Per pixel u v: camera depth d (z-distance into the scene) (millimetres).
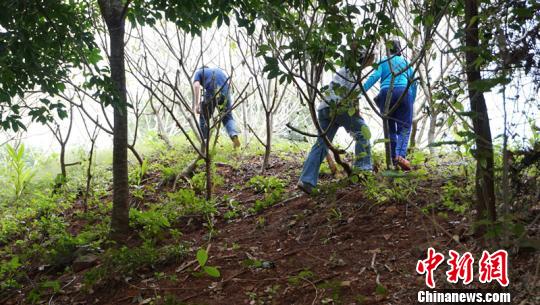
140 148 8438
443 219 3859
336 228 4266
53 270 4590
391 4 4012
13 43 3729
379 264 3545
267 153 6426
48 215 5938
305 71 4043
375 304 3072
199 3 4406
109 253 4219
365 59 3990
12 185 7141
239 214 5242
